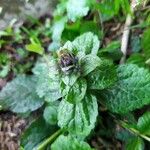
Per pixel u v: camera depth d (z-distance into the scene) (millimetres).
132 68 108
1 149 123
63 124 105
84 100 104
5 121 128
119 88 107
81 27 134
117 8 129
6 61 141
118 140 122
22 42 146
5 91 124
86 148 106
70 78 98
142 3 121
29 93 123
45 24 149
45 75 113
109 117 124
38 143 116
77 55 100
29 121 126
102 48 134
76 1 128
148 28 134
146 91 105
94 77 102
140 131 110
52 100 109
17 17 148
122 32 142
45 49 144
